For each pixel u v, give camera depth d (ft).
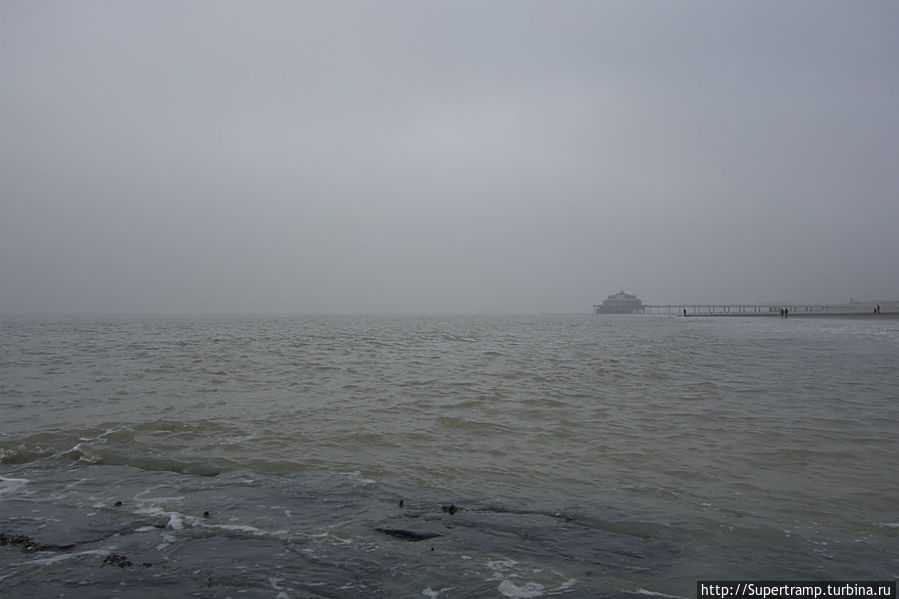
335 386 64.49
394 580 20.01
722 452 38.11
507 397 57.93
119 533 24.02
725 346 126.31
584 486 31.30
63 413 48.96
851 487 31.17
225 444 39.29
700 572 21.15
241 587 19.25
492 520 26.16
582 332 205.77
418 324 310.04
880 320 279.08
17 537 23.36
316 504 28.07
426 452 37.96
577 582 20.16
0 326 245.24
